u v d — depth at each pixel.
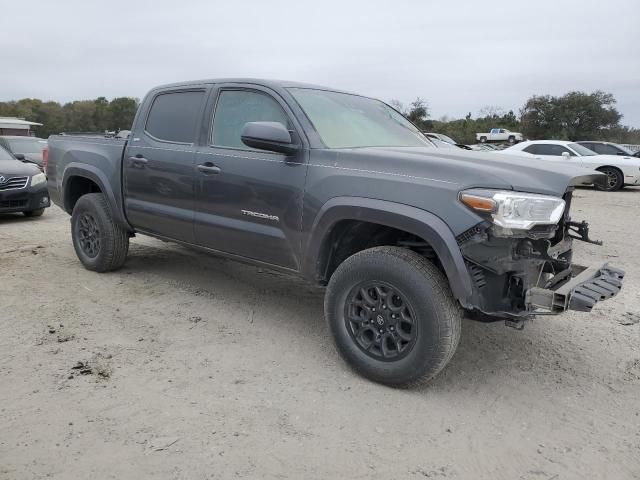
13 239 7.41
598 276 3.24
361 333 3.35
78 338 3.86
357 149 3.50
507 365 3.67
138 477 2.37
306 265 3.60
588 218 10.29
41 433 2.67
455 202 2.91
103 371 3.36
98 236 5.43
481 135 41.66
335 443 2.69
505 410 3.08
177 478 2.38
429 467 2.53
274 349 3.80
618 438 2.83
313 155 3.55
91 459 2.48
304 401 3.08
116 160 5.06
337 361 3.63
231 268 5.89
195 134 4.38
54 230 8.26
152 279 5.40
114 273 5.57
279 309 4.63
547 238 3.03
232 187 3.97
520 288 2.99
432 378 3.23
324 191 3.41
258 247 3.89
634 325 4.46
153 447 2.59
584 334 4.26
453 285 2.90
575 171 3.31
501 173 2.98
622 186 16.12
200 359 3.59
